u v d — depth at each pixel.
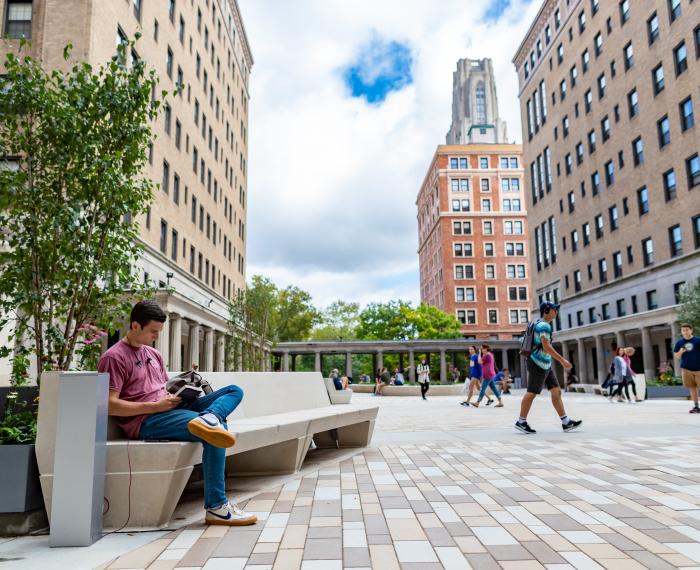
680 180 31.19
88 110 5.84
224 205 44.00
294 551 3.16
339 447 7.53
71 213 5.48
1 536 3.51
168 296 23.11
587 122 43.25
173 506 3.77
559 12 48.59
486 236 83.19
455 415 13.48
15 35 19.70
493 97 186.88
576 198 45.41
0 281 5.41
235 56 49.50
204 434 3.56
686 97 30.62
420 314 66.00
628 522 3.63
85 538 3.29
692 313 24.77
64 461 3.36
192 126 33.59
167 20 28.62
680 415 12.23
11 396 4.80
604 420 10.95
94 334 5.79
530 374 8.68
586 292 43.03
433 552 3.11
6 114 5.48
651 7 33.97
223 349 34.06
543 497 4.35
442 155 85.94
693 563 2.88
